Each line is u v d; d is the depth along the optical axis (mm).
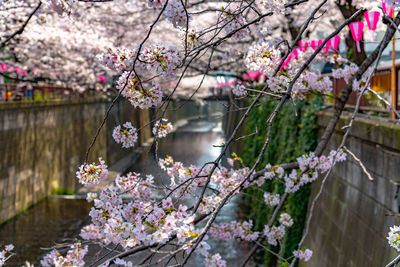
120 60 2535
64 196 19625
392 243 2816
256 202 14242
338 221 7840
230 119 28484
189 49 2605
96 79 20750
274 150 13586
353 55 8406
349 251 7109
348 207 7449
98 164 3025
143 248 2535
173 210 2506
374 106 7723
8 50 15688
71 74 20016
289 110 11570
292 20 12172
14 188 15953
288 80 2787
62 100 21281
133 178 3439
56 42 15078
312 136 9750
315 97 9859
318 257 8648
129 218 3107
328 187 8688
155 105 2568
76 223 14648
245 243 12188
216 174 3695
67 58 17969
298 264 9883
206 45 2453
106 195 3047
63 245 3156
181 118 57750
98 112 28625
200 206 3576
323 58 5438
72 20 2576
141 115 36781
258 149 15500
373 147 6602
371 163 6641
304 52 5285
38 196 18266
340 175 8078
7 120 15578
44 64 17562
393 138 5766
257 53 2949
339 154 4609
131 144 2875
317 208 9195
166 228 2189
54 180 20203
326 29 15344
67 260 2979
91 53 17312
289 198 9953
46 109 19500
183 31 2596
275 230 5117
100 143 26422
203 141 33094
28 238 12570
